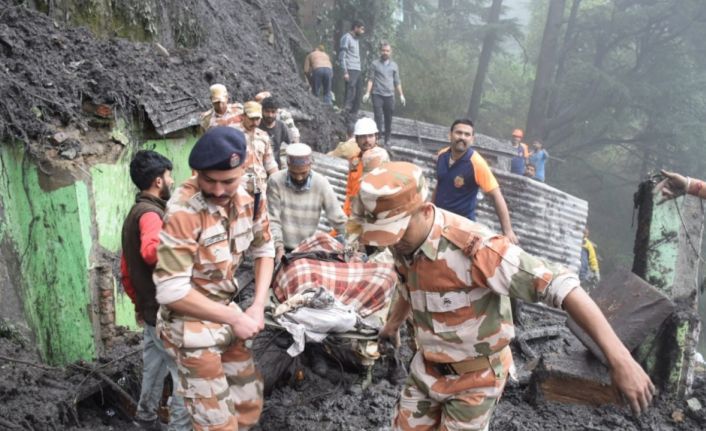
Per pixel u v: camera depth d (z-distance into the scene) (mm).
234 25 11016
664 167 27172
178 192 2654
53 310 4547
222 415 2852
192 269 2736
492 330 2471
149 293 3207
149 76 6066
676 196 4152
